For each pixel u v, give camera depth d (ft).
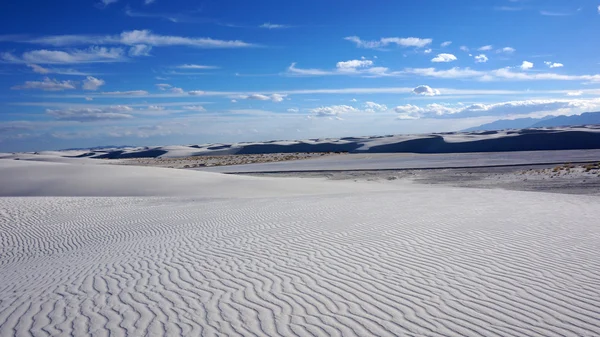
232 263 25.67
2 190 96.12
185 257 27.99
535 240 28.96
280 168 183.83
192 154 491.72
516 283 20.25
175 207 60.70
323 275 22.44
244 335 15.44
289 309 17.87
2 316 18.25
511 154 209.15
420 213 42.14
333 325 16.15
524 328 15.44
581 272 21.59
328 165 187.73
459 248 27.40
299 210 48.75
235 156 357.41
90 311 18.35
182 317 17.31
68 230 46.75
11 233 47.39
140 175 108.99
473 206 46.47
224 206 58.08
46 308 19.02
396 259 25.20
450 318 16.48
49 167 117.19
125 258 29.04
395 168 154.40
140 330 16.12
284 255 27.09
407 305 17.92
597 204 46.47
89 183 99.55
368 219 39.65
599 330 15.15
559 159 157.69
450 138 391.04
